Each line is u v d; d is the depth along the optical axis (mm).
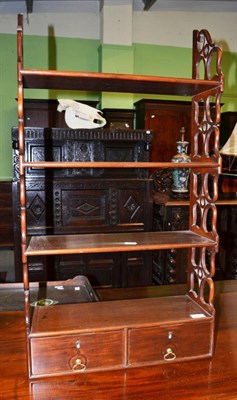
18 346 1231
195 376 1091
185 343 1172
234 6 4520
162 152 4059
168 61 4660
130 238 1276
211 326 1188
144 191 2834
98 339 1102
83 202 2752
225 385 1048
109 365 1119
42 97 4371
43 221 2709
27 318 1075
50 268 2734
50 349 1073
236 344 1264
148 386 1041
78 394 1003
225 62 4727
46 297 1596
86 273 2791
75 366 1093
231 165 3236
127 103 4320
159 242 1213
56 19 4359
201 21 4656
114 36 4176
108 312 1233
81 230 2762
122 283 2854
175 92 1322
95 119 2828
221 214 2936
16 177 2752
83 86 1229
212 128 1225
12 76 4324
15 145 2695
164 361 1159
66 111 2779
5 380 1058
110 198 2785
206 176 1274
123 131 2773
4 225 3865
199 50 1312
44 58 4395
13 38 4281
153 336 1143
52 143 2719
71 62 4469
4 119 4359
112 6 4129
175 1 4277
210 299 1212
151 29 4547
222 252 2984
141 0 4297
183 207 2736
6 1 4023
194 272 1358
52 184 2686
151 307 1279
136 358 1138
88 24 4441
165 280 2764
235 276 3047
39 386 1036
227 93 4766
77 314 1216
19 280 2736
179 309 1263
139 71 4602
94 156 2803
